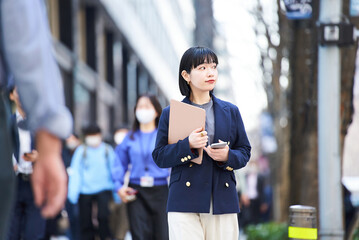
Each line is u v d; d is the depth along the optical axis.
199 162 5.49
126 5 41.62
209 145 5.50
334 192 8.22
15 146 3.33
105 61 40.56
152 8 56.66
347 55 10.28
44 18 2.93
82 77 30.58
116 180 9.34
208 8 18.97
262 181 24.02
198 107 5.61
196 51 5.68
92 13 34.16
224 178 5.57
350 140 14.30
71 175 11.82
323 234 8.20
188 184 5.52
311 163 11.17
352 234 10.41
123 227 13.48
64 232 15.13
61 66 26.20
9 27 2.79
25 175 9.09
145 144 9.12
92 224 11.99
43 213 2.93
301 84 12.06
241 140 5.77
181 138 5.61
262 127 30.44
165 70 69.88
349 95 10.38
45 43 2.86
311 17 8.94
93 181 11.88
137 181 9.08
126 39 43.25
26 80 2.79
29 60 2.79
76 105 28.73
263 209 25.02
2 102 3.02
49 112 2.80
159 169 9.08
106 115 39.12
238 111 5.82
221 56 19.02
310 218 6.49
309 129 11.19
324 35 8.23
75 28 28.84
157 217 9.02
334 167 8.25
